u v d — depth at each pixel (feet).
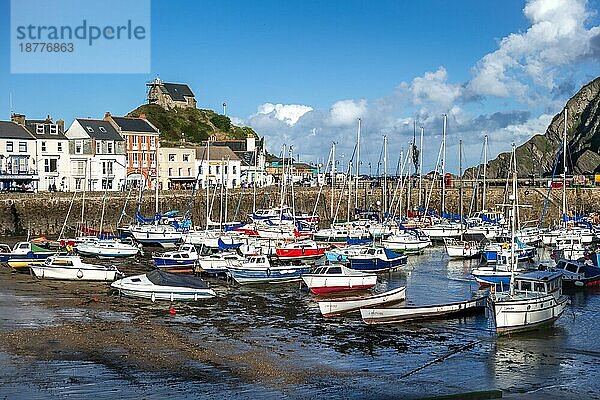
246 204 302.04
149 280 131.85
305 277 138.10
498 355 95.86
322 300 119.44
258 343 100.27
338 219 299.58
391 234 219.20
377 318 112.68
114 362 88.84
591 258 166.40
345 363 91.04
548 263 164.86
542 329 110.32
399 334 106.93
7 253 164.66
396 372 87.45
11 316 113.39
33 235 231.50
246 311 122.52
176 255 163.84
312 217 279.49
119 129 321.73
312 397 77.15
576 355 96.37
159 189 286.87
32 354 91.56
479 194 330.75
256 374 85.20
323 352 96.12
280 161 501.56
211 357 92.27
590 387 82.53
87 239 191.21
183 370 86.07
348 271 140.67
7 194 233.55
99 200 254.06
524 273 120.26
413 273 172.55
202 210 285.02
